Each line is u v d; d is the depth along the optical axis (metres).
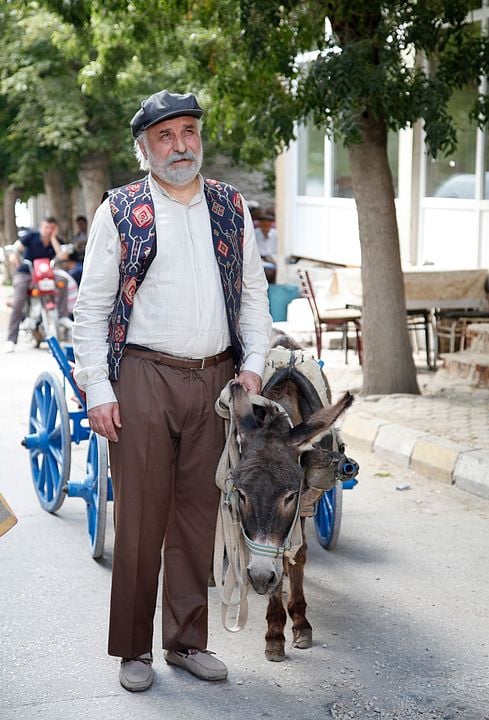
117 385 4.17
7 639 4.77
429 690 4.24
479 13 11.65
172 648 4.39
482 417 8.35
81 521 6.67
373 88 7.75
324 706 4.10
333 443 4.46
